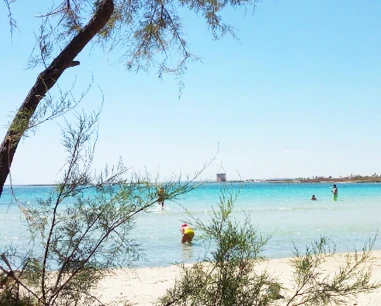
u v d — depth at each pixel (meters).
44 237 2.99
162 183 3.12
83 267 3.02
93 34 3.72
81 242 3.05
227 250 3.24
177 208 26.28
